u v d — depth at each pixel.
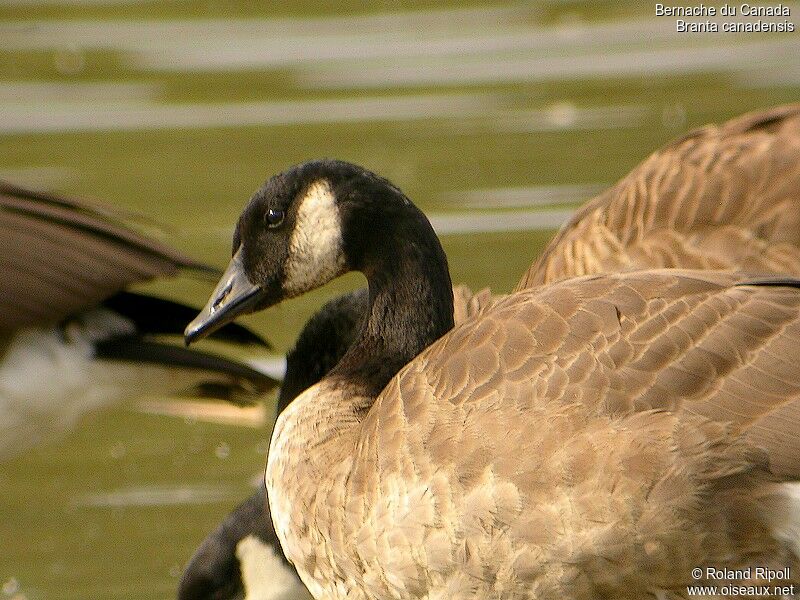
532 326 8.27
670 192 10.80
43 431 12.88
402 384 8.59
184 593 11.27
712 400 7.72
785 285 8.09
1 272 12.36
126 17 23.41
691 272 8.37
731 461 7.59
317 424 9.05
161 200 17.22
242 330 12.43
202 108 19.88
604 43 21.61
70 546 11.91
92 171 18.09
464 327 8.66
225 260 15.81
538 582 7.98
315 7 23.64
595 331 8.08
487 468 7.96
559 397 7.94
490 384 8.17
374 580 8.53
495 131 18.73
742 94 19.42
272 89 20.39
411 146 18.36
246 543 11.43
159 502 12.60
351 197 9.52
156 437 13.95
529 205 16.64
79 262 12.39
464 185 17.12
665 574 7.82
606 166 17.44
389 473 8.30
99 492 12.80
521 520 7.91
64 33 22.69
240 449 13.59
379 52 21.62
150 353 12.67
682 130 18.34
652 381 7.82
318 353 11.03
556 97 19.78
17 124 19.56
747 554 7.77
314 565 8.92
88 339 12.68
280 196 9.73
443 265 9.49
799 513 7.56
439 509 8.10
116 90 20.56
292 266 9.75
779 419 7.59
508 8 23.41
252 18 23.20
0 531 12.16
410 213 9.48
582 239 11.15
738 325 7.88
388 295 9.48
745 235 10.35
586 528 7.79
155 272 12.40
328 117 19.45
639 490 7.67
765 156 10.62
